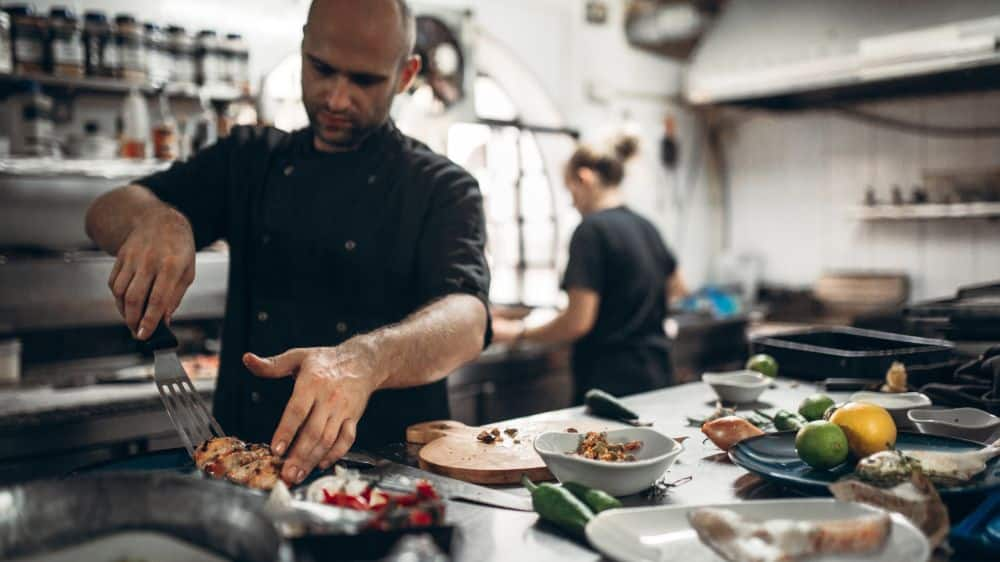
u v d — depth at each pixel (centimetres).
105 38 306
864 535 85
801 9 425
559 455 117
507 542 100
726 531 86
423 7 404
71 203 330
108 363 326
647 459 125
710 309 477
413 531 89
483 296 168
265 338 194
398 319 193
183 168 202
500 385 377
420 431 155
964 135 464
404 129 406
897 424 154
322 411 118
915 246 489
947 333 220
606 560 94
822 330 238
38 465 254
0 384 290
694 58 482
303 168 195
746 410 175
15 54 293
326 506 95
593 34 499
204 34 327
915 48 379
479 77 473
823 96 468
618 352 313
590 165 324
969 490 106
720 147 580
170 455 132
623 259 310
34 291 292
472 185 193
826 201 529
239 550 83
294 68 379
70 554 86
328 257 191
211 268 332
